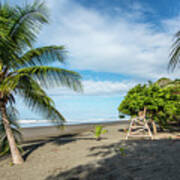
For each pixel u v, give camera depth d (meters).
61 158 5.35
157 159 4.29
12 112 6.02
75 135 11.27
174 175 3.13
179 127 11.31
